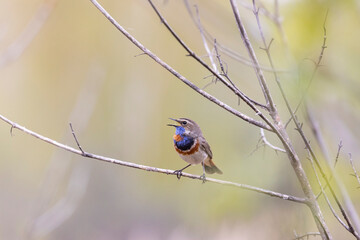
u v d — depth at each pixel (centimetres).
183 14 1114
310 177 913
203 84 1557
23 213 1477
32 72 1577
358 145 932
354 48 923
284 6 940
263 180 1134
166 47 1529
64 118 1593
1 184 1562
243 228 1147
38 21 1207
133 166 725
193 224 1396
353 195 962
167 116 1571
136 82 1549
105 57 1531
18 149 1612
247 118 647
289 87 743
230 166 1289
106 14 643
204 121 1503
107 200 1705
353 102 916
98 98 1530
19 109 1614
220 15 1048
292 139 890
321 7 912
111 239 1677
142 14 1486
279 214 988
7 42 1359
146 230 1680
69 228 1641
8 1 1394
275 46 941
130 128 1566
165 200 1669
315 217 637
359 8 898
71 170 1424
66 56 1554
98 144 1599
